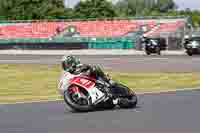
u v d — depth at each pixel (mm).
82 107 25141
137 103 28391
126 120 22141
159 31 134000
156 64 68625
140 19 142375
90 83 25156
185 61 74062
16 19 195500
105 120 22297
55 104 29547
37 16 194125
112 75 52062
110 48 130750
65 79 25125
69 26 146875
